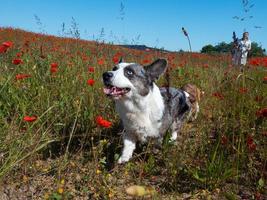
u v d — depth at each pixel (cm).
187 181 79
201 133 97
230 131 95
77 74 128
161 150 92
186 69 179
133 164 86
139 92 87
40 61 133
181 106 103
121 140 96
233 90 104
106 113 110
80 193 73
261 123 90
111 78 85
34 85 112
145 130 91
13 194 73
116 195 73
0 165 76
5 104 105
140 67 89
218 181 77
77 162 85
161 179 81
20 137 84
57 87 114
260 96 108
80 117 102
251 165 80
